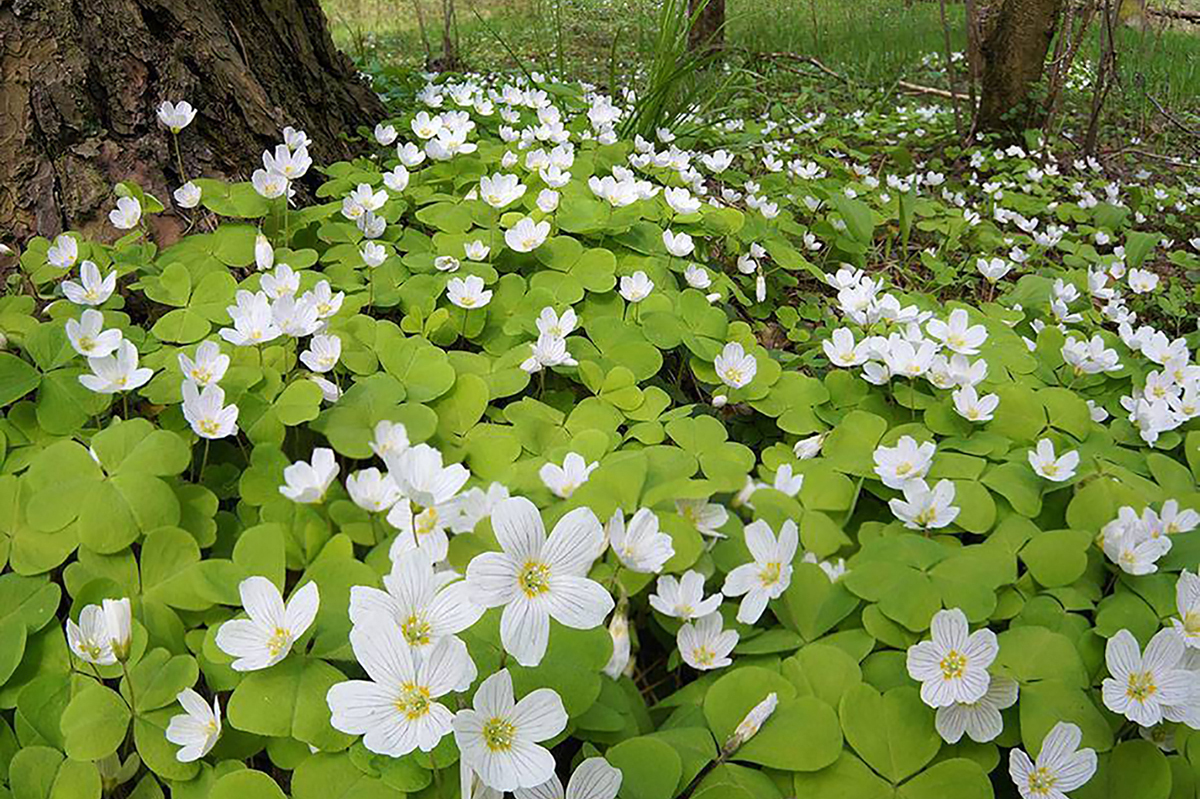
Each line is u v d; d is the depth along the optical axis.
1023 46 0.81
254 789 0.19
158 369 0.29
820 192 0.54
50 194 0.34
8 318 0.30
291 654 0.21
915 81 1.16
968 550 0.25
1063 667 0.22
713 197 0.52
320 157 0.47
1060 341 0.36
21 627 0.22
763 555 0.22
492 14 1.62
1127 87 1.08
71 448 0.24
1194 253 0.67
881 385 0.33
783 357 0.38
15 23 0.34
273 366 0.30
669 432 0.29
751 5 1.43
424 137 0.46
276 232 0.37
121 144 0.36
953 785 0.20
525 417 0.29
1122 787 0.20
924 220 0.60
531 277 0.36
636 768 0.19
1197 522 0.26
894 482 0.26
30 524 0.23
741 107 0.84
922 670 0.20
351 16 1.64
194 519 0.24
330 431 0.27
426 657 0.18
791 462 0.29
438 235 0.38
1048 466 0.27
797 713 0.21
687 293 0.35
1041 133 0.82
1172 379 0.34
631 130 0.60
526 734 0.17
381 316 0.36
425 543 0.21
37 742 0.21
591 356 0.33
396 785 0.19
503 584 0.18
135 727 0.20
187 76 0.38
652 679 0.24
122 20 0.36
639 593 0.24
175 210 0.37
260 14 0.47
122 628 0.20
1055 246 0.58
